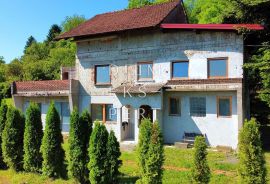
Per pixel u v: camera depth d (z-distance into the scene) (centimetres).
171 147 1975
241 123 1828
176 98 2133
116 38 2394
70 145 1141
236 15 2030
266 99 1888
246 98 2027
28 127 1300
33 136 1298
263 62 1736
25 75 5950
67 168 1197
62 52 6638
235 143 1903
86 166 1127
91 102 2506
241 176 820
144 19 2311
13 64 7038
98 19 2792
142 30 2217
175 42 2134
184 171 1316
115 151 1068
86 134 1154
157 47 2205
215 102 1986
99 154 1055
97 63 2484
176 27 2064
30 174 1277
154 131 945
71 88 2514
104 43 2455
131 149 1934
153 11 2483
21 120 1385
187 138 2053
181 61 2111
